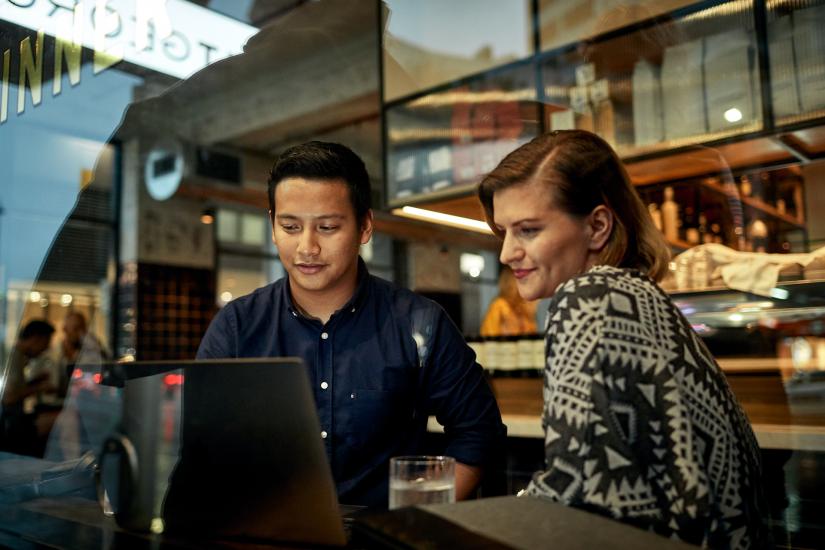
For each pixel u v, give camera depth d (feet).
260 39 13.82
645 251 3.17
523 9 10.35
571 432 2.51
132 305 21.70
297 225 4.07
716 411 2.70
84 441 3.19
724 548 2.67
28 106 6.49
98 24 5.96
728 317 8.24
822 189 11.33
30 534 2.90
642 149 8.70
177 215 22.85
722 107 8.12
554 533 2.16
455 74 10.95
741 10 7.88
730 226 10.03
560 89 9.30
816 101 7.49
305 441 2.55
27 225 7.56
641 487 2.46
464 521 2.26
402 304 4.57
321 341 4.44
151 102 17.84
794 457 6.84
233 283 24.98
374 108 18.03
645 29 8.50
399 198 10.85
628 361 2.56
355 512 3.33
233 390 2.67
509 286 12.51
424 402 4.56
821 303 7.64
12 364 9.87
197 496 2.77
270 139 21.33
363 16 14.42
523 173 3.05
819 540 6.61
